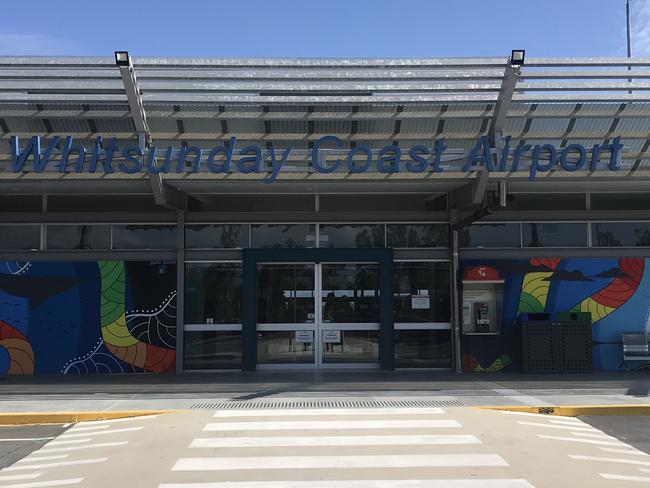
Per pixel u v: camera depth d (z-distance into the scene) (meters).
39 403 10.66
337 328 14.59
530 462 7.02
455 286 14.36
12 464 7.32
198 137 12.51
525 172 12.46
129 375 13.86
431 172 12.54
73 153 11.95
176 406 10.39
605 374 13.72
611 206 14.73
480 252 14.52
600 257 14.50
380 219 14.64
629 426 9.23
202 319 14.39
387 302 14.45
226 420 9.30
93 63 11.44
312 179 12.98
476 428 8.73
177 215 14.44
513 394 11.31
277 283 14.67
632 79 12.23
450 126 12.80
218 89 11.91
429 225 14.73
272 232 14.66
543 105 12.45
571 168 12.30
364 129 12.79
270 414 9.72
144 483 6.32
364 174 12.84
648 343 14.20
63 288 14.20
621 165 12.86
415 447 7.70
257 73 11.73
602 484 6.20
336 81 11.95
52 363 14.05
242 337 14.31
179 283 14.27
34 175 12.52
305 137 12.66
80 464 7.16
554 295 14.40
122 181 13.19
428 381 12.88
